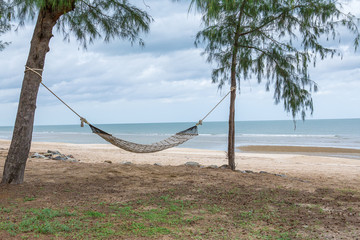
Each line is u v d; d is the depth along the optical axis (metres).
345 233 3.76
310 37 7.88
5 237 3.26
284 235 3.58
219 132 66.19
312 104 8.12
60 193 5.44
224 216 4.35
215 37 8.54
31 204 4.66
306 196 5.89
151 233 3.51
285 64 8.26
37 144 21.05
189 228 3.78
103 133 5.58
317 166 12.34
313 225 4.05
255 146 27.31
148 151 6.30
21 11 6.34
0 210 4.24
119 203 4.91
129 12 6.96
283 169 11.25
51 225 3.67
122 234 3.46
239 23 8.56
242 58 8.72
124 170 8.10
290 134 54.00
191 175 7.64
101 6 6.89
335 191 6.59
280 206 5.04
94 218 4.06
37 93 5.96
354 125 87.06
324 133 55.47
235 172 8.50
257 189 6.36
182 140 6.84
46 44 5.94
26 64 5.83
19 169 5.88
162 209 4.63
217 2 5.30
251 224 4.01
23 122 5.85
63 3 5.73
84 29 7.26
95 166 8.55
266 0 8.26
